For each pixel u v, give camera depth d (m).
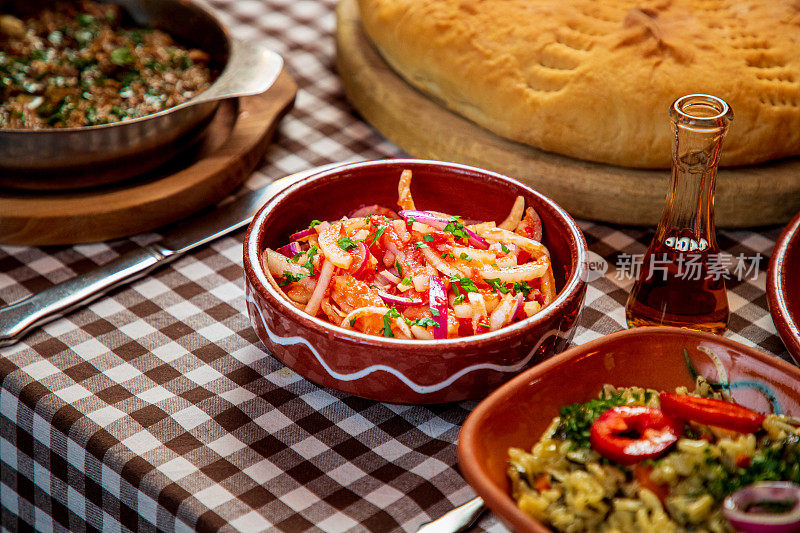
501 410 0.79
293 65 1.63
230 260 1.17
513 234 0.99
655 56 1.18
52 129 1.12
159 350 1.02
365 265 0.95
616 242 1.21
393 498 0.84
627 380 0.86
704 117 0.90
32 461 1.00
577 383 0.83
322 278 0.92
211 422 0.93
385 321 0.88
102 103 1.34
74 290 1.08
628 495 0.75
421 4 1.31
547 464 0.78
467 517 0.81
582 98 1.17
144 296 1.10
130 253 1.15
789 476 0.74
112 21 1.57
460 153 1.27
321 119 1.48
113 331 1.04
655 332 0.85
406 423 0.93
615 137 1.18
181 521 0.83
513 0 1.30
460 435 0.76
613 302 1.10
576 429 0.79
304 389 0.97
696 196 0.92
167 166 1.28
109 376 0.98
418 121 1.31
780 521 0.67
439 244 0.99
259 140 1.31
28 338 1.03
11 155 1.14
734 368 0.84
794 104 1.19
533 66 1.22
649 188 1.18
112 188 1.22
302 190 1.02
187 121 1.22
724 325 1.00
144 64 1.45
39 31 1.54
